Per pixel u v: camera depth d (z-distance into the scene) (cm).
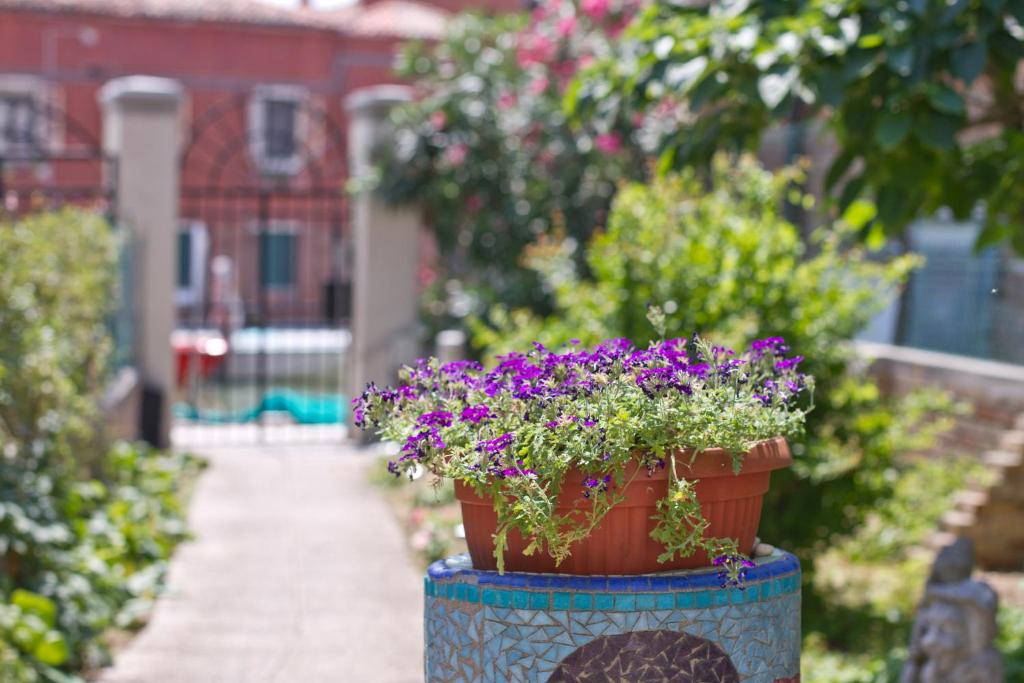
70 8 3234
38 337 801
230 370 2289
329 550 988
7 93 3197
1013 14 493
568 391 295
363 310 1517
